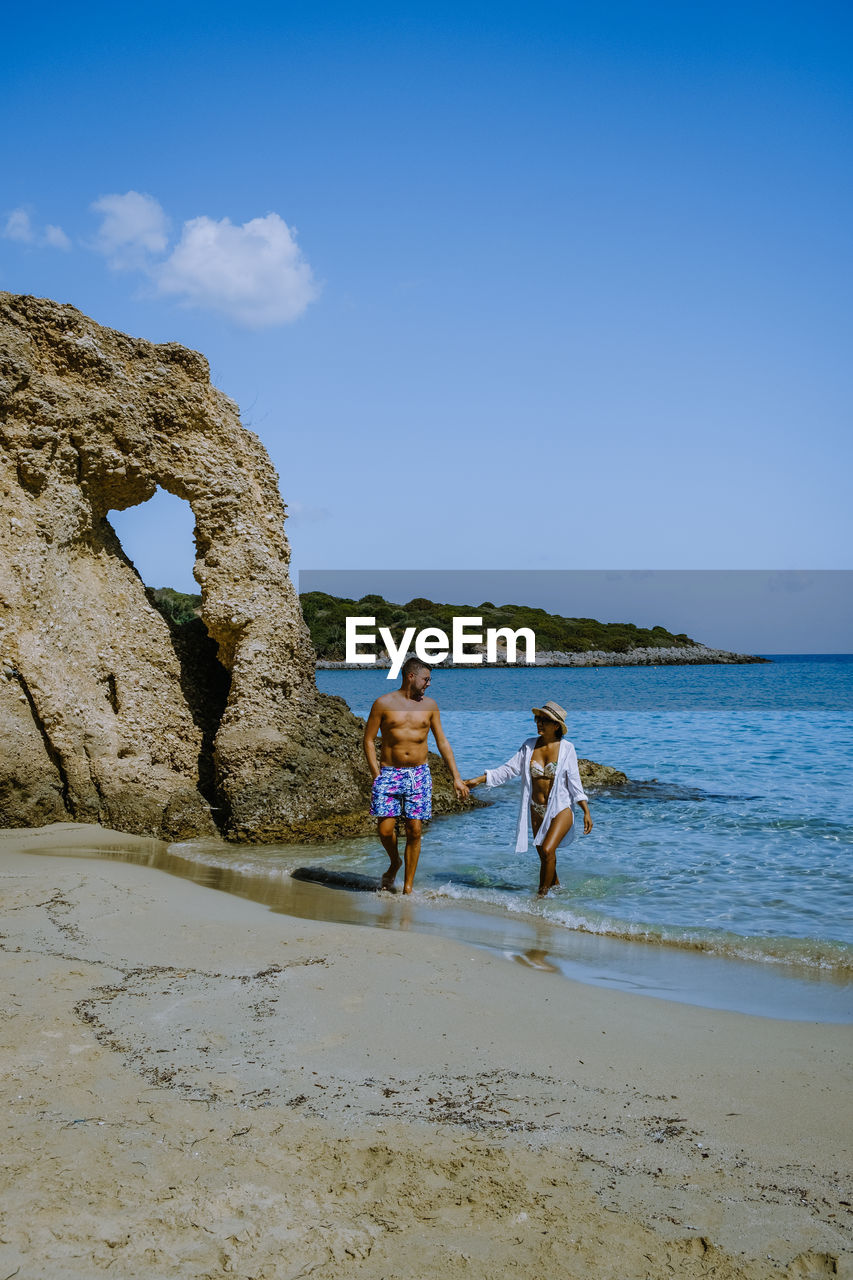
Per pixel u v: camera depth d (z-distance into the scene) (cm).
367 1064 429
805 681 7462
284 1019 479
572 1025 493
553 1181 326
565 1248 288
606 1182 328
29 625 1135
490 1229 296
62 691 1143
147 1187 310
